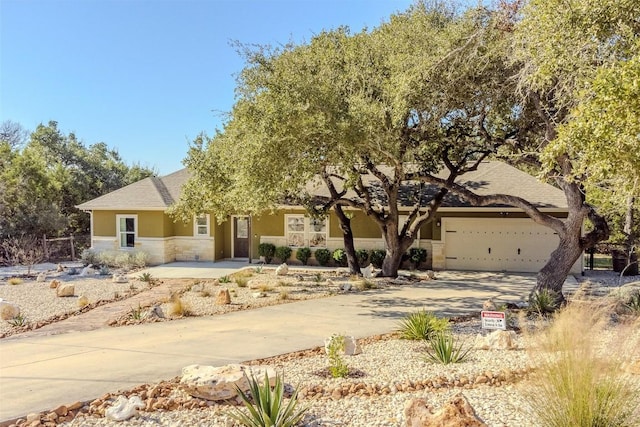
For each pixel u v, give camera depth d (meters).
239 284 15.73
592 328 4.38
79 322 10.39
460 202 20.53
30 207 25.33
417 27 11.60
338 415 4.88
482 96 11.26
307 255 22.36
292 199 17.22
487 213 20.39
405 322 8.98
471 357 7.13
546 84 8.63
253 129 10.89
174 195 24.09
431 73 10.47
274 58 11.83
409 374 6.35
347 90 12.21
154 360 7.31
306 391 5.64
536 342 4.61
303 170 11.32
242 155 11.26
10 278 18.06
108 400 5.55
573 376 3.86
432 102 11.15
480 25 10.26
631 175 5.32
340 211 19.03
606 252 22.19
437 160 17.02
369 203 17.91
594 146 5.08
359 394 5.57
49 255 25.73
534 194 20.16
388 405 5.17
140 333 9.22
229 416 4.73
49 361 7.27
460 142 15.07
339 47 13.36
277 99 10.51
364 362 7.04
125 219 23.48
